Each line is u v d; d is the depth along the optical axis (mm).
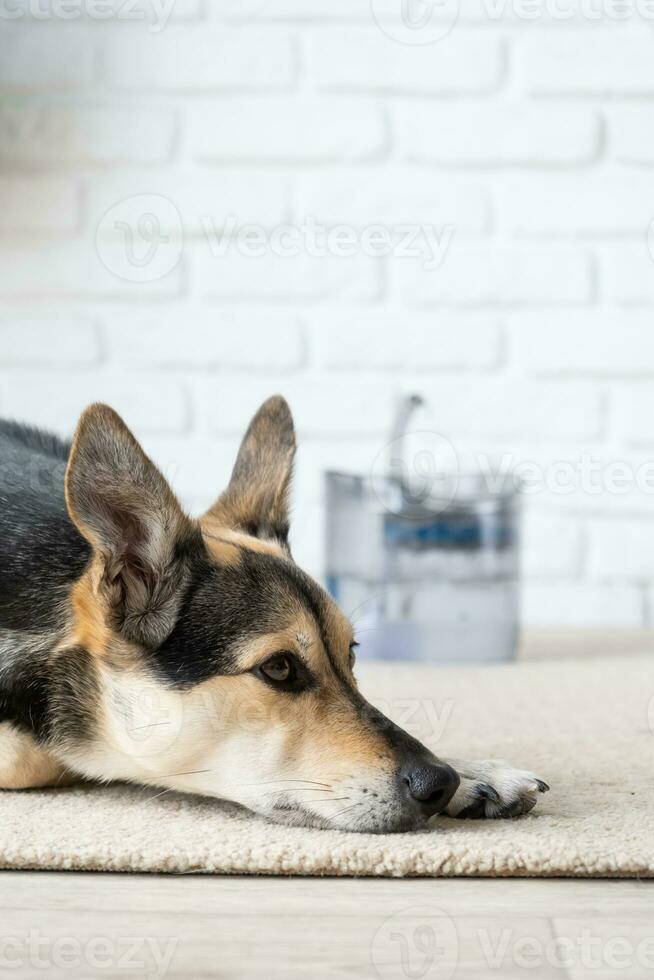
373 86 4672
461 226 4691
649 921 1653
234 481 2623
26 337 4699
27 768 2197
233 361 4707
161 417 4707
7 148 4668
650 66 4652
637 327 4664
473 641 3887
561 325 4680
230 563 2148
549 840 1889
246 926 1623
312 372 4711
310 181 4684
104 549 2020
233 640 2055
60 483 2479
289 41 4672
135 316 4699
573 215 4676
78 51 4668
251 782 2051
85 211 4676
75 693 2145
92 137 4672
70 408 4699
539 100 4672
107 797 2219
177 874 1848
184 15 4672
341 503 4016
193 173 4688
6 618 2203
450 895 1755
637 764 2436
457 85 4672
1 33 4652
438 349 4699
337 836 1943
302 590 2162
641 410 4680
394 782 1979
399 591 3930
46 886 1789
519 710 3029
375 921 1644
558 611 4758
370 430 4707
